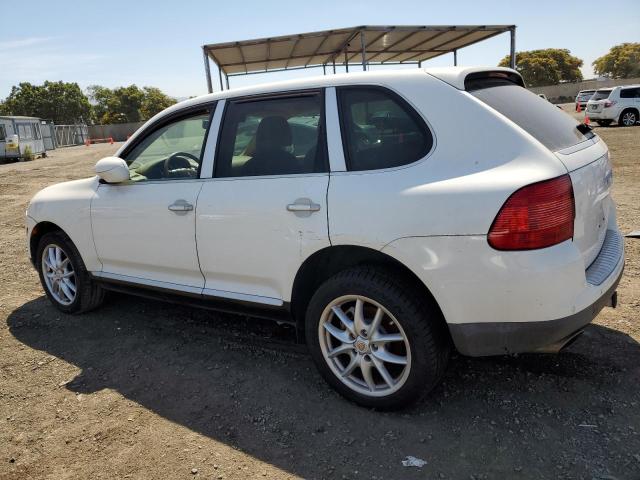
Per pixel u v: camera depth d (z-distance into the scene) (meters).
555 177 2.29
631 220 6.25
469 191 2.35
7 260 6.29
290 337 3.77
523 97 2.94
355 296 2.69
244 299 3.17
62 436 2.76
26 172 18.91
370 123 2.74
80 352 3.71
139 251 3.64
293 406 2.91
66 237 4.19
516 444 2.48
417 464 2.39
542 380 3.00
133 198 3.59
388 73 2.78
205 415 2.87
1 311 4.55
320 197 2.74
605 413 2.66
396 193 2.52
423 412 2.78
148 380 3.28
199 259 3.31
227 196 3.11
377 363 2.71
